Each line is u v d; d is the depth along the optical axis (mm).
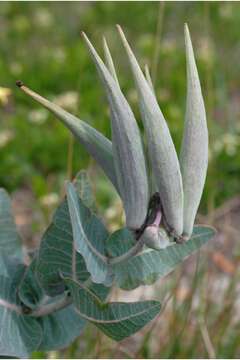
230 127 1372
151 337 830
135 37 1961
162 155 409
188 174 427
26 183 1283
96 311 453
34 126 1419
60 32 2008
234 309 843
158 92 1542
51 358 719
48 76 1642
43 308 498
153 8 2041
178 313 807
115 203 1045
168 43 1833
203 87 1529
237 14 1891
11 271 512
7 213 537
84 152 1299
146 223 429
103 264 468
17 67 1680
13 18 2090
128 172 420
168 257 489
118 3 2078
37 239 1073
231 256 1014
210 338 798
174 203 417
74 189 454
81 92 1520
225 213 1124
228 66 1688
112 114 418
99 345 714
